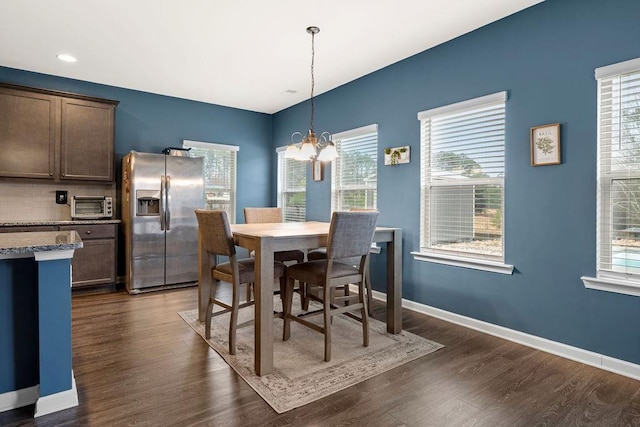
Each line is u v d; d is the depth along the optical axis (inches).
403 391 79.1
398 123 145.8
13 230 141.8
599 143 91.6
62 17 110.4
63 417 68.6
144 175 162.7
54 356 70.8
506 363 93.2
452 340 108.6
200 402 74.0
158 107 189.2
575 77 95.1
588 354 93.0
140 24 114.8
